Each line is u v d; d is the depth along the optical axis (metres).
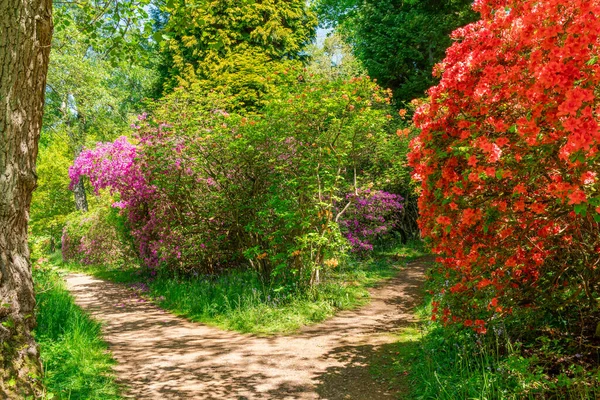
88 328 6.32
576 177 3.04
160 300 9.45
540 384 3.46
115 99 18.78
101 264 17.06
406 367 4.89
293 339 6.36
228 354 5.77
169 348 6.09
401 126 14.73
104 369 5.11
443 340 4.97
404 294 8.88
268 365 5.31
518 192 3.29
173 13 6.01
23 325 4.01
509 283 4.11
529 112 3.24
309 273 8.21
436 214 3.92
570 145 2.79
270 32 16.47
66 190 24.48
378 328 6.64
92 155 11.88
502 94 3.51
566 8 3.12
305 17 18.62
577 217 3.58
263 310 7.39
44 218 24.38
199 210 10.36
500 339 4.48
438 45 16.48
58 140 23.81
